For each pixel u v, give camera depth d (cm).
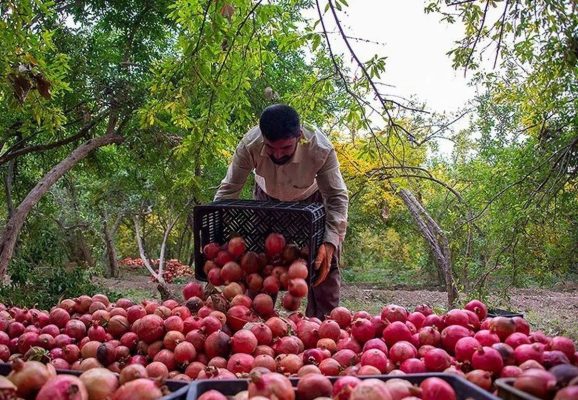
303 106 509
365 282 1781
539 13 469
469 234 783
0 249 859
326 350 259
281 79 1058
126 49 1039
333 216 387
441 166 1248
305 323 285
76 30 1028
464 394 172
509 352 221
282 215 341
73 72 992
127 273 2028
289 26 475
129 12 1009
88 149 999
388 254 1891
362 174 870
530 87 707
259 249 349
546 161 651
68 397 169
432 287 1612
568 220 705
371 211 1414
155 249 2331
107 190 1536
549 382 159
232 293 327
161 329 265
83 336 283
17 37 537
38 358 227
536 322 911
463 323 268
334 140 1073
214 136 521
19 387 179
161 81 501
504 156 782
